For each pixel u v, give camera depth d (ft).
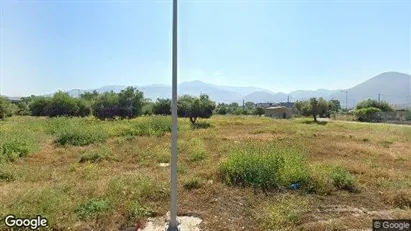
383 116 156.97
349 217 18.60
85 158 35.65
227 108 249.34
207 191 23.06
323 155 42.50
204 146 46.73
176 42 15.11
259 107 251.19
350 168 30.76
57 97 150.82
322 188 23.81
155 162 35.45
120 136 60.18
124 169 31.48
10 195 19.20
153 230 16.44
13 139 40.40
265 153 28.91
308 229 16.53
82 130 53.47
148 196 21.47
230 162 27.53
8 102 120.37
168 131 70.28
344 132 80.28
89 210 17.88
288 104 317.22
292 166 26.35
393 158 40.68
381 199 22.21
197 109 102.94
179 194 22.33
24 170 28.43
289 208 19.20
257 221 17.74
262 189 23.91
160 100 140.67
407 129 83.76
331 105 167.02
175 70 15.10
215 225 17.15
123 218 17.47
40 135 56.85
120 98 132.57
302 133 73.77
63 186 22.50
